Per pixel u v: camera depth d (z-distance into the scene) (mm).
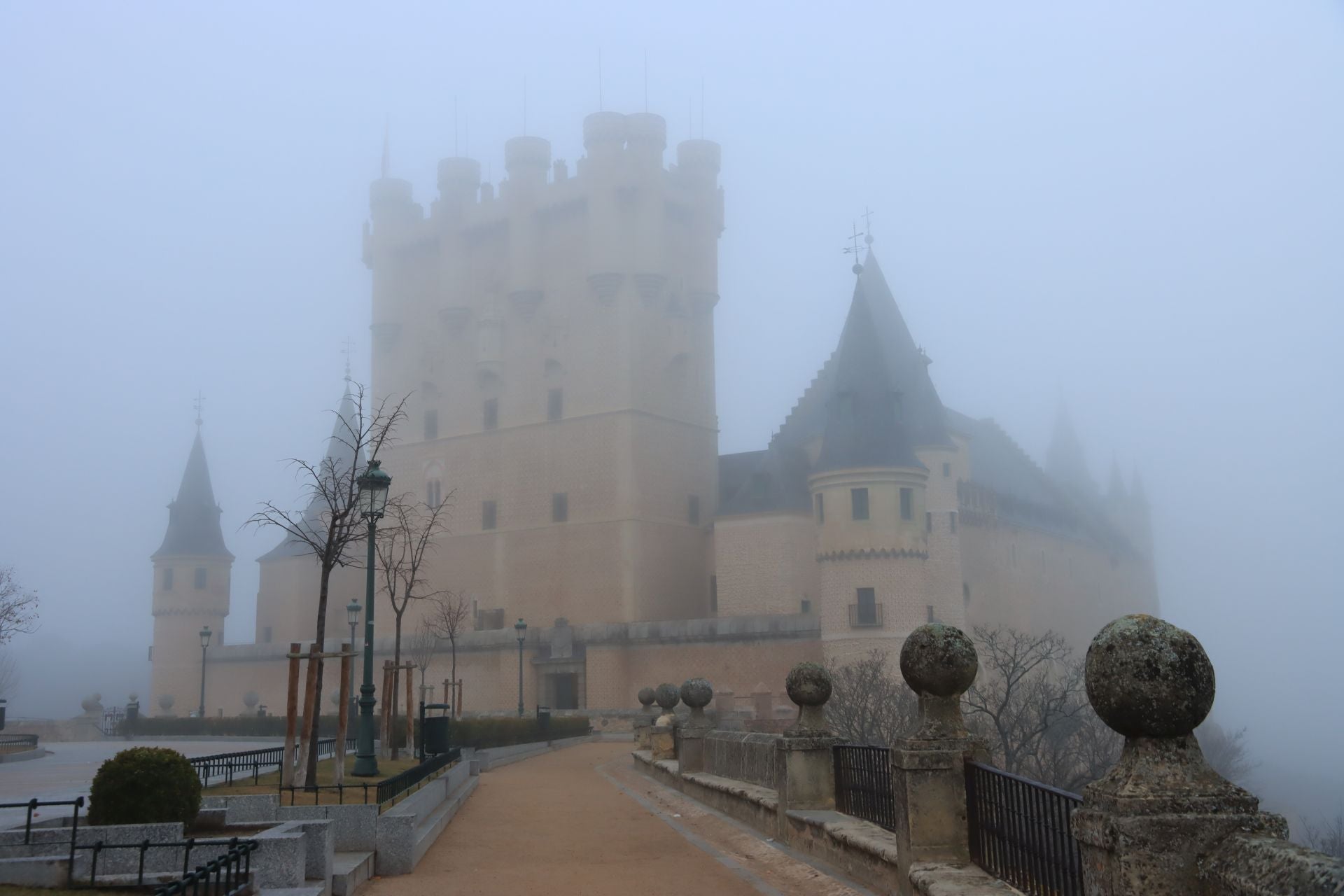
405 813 13617
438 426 82188
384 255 85500
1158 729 5445
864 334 67062
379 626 82812
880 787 11586
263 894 9734
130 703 66250
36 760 37375
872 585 63406
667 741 26672
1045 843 7699
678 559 76562
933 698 9539
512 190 80125
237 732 60250
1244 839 4988
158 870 10766
